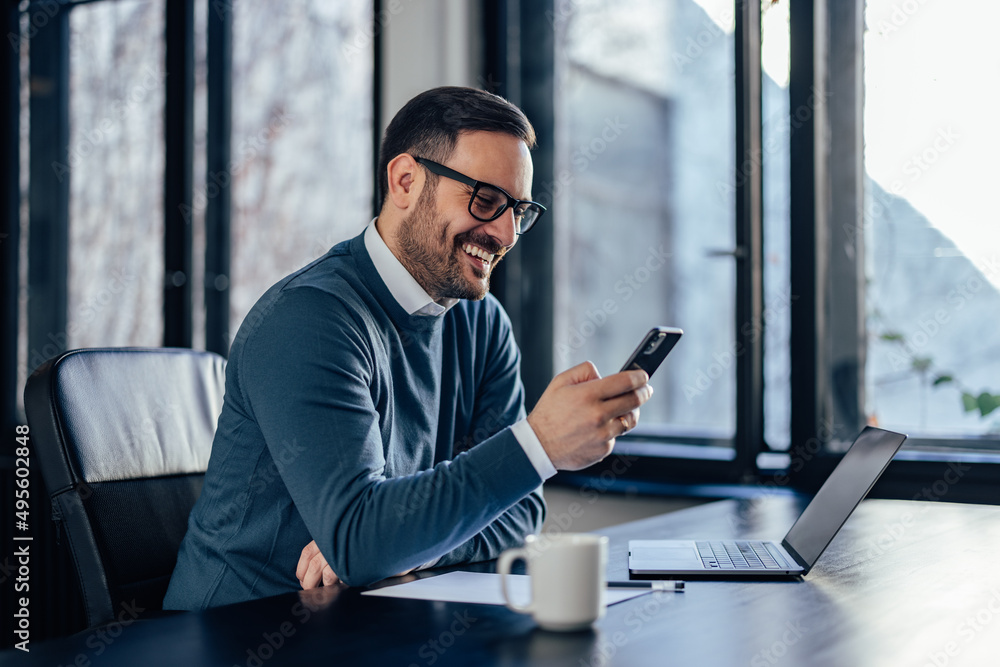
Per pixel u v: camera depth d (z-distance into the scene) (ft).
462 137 4.07
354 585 3.41
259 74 9.25
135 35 9.74
